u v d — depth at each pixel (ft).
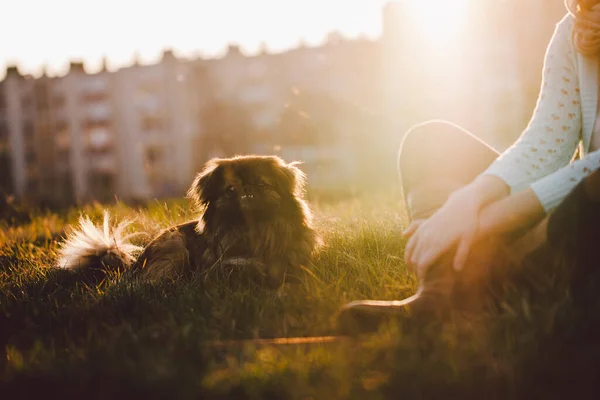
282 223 12.96
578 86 8.75
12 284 13.20
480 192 7.97
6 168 233.76
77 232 15.43
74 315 10.09
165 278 13.03
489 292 8.06
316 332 8.66
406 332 7.67
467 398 6.09
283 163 13.78
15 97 232.94
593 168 7.75
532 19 142.41
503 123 148.36
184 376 6.66
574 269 7.30
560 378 6.05
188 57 211.61
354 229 16.39
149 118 213.46
